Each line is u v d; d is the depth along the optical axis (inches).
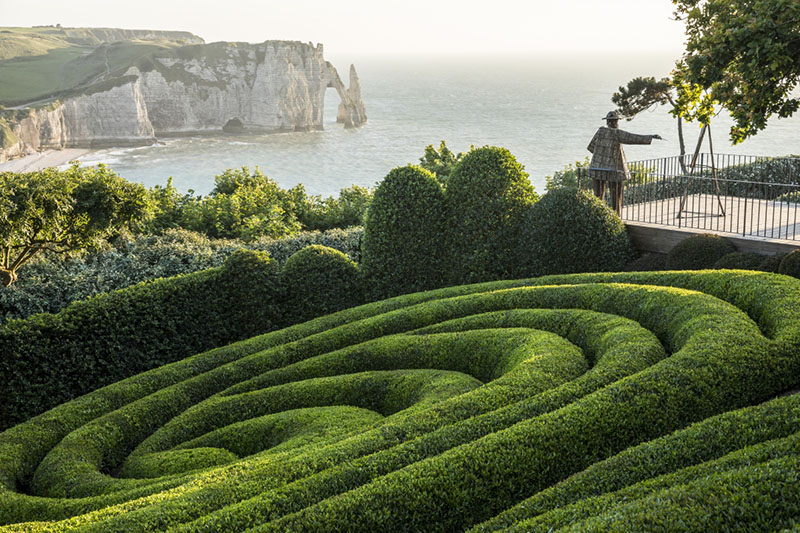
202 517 230.2
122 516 241.6
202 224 783.1
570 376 320.8
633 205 648.4
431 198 589.9
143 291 507.2
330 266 569.3
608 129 586.9
